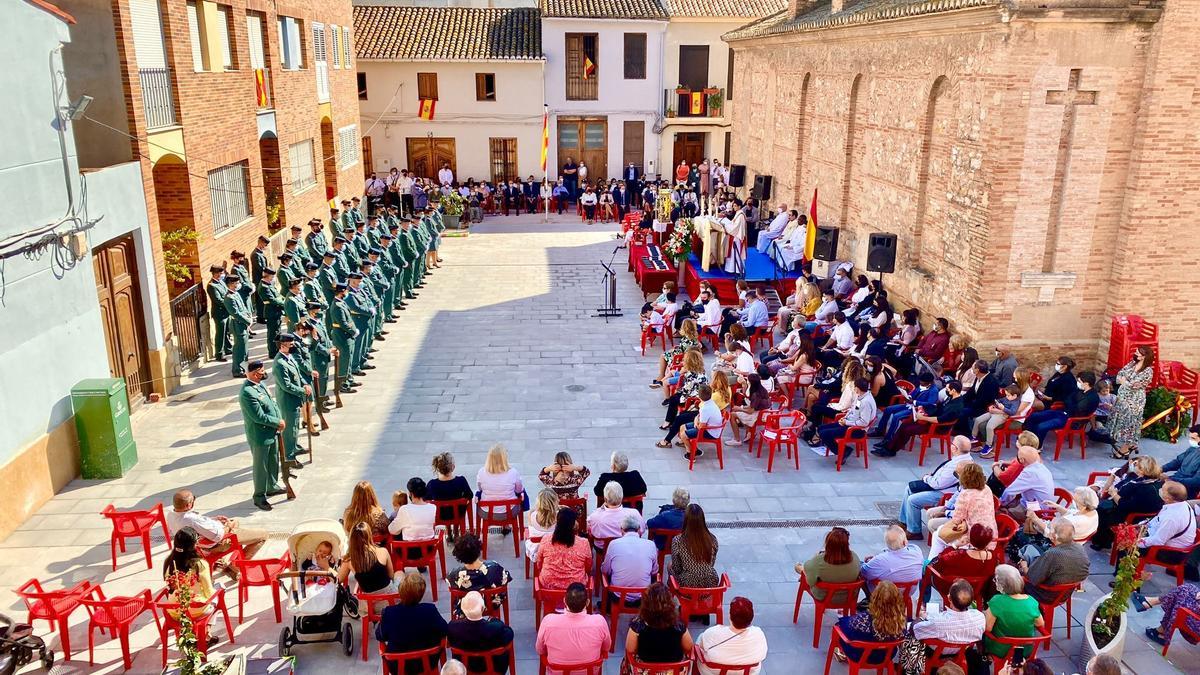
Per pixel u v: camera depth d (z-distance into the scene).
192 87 16.17
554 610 8.21
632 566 8.13
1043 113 13.06
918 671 7.25
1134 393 12.29
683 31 33.75
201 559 8.21
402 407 14.34
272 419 10.73
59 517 10.70
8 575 9.48
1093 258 13.78
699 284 19.67
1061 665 8.08
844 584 8.06
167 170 15.91
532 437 13.17
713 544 8.21
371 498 8.97
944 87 14.97
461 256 26.00
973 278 13.98
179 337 15.52
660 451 12.73
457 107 33.12
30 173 10.79
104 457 11.66
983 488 8.93
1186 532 8.88
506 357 16.91
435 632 7.16
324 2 25.66
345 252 19.34
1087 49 12.79
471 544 7.93
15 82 10.49
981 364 12.62
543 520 8.82
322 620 8.29
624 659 7.37
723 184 30.94
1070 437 12.89
